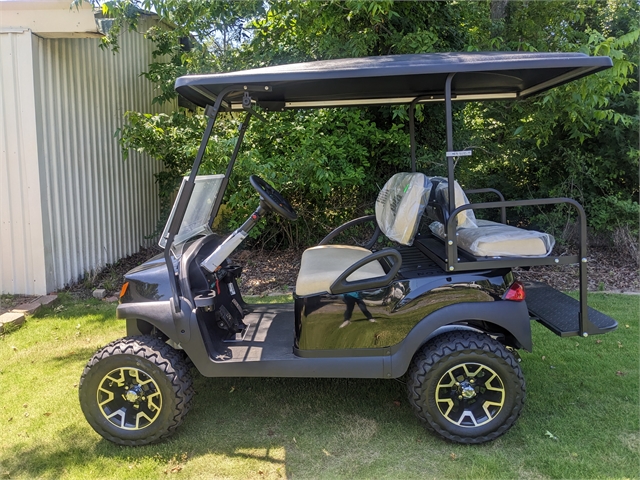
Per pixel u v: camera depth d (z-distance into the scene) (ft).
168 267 7.55
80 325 12.72
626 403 8.45
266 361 7.57
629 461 6.92
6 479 6.82
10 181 14.48
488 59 7.03
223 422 8.20
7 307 13.73
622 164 19.66
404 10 16.31
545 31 17.76
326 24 15.44
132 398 7.39
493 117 19.04
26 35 14.06
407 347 7.34
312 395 9.08
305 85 8.51
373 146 18.31
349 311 7.51
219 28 18.11
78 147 16.47
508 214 21.48
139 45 20.79
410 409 8.52
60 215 15.52
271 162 15.42
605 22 19.16
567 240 19.70
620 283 15.70
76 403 8.82
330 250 10.21
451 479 6.66
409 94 9.63
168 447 7.49
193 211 8.38
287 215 8.68
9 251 14.71
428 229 9.99
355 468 6.95
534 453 7.17
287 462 7.11
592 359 10.19
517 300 7.31
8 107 14.26
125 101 19.62
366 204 19.02
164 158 18.02
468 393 7.34
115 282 16.49
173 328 7.43
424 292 7.34
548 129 16.40
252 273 17.22
